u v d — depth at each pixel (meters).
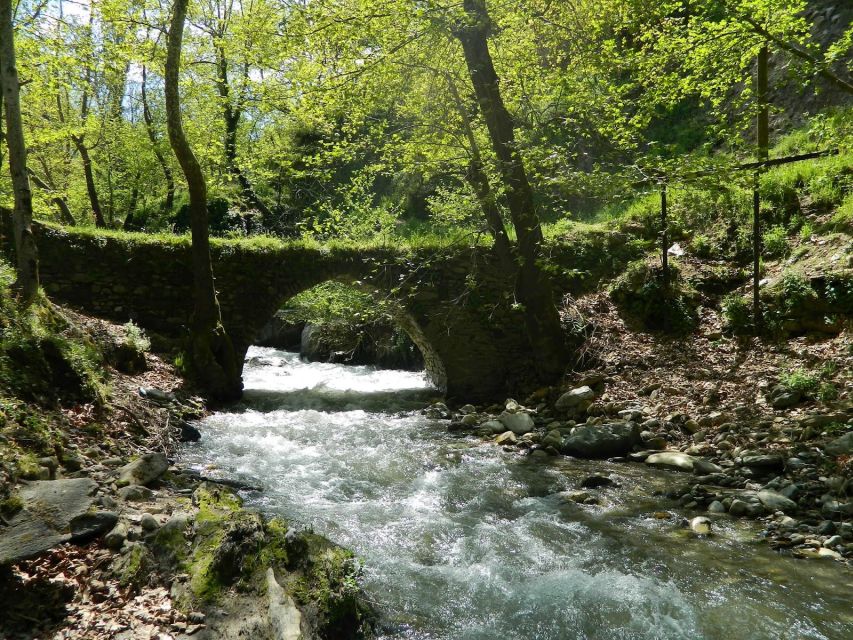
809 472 6.34
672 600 4.21
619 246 12.59
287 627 3.25
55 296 10.34
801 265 10.30
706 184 7.90
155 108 21.41
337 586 3.81
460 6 9.27
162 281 10.93
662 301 11.25
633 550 5.05
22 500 4.11
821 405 7.80
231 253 11.14
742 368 9.42
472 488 6.68
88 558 3.87
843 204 10.86
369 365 16.58
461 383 11.62
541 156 8.81
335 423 9.67
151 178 20.45
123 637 3.20
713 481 6.69
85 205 23.02
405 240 12.39
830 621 3.95
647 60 9.87
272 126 19.86
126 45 11.81
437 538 5.27
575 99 10.08
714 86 10.13
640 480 6.95
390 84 10.37
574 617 4.03
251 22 10.00
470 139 10.61
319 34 9.40
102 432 6.47
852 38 8.27
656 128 18.22
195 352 10.14
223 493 5.31
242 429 8.80
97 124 16.72
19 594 3.40
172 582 3.69
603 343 11.02
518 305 10.32
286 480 6.62
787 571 4.62
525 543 5.19
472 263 11.81
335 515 5.64
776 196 11.98
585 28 10.52
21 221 7.47
